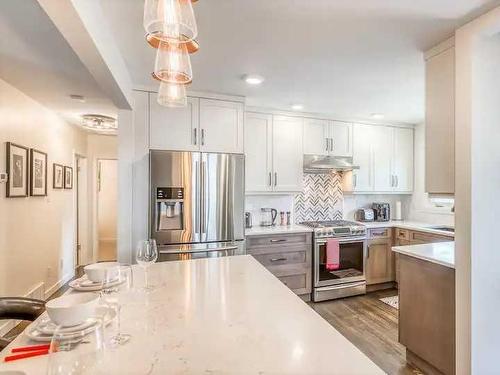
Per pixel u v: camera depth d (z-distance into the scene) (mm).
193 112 3055
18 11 1612
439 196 2078
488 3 1610
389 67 2449
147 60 2326
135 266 1867
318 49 2141
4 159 2662
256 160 3613
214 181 2951
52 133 3740
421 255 2166
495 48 1819
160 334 963
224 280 1577
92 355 694
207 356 833
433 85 2100
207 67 2461
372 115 3973
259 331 984
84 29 1378
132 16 1704
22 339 952
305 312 1146
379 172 4242
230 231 3010
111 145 5383
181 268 1839
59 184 4020
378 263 3918
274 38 1981
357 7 1644
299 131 3822
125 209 2859
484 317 1799
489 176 1821
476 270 1782
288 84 2852
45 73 2480
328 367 777
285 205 4102
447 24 1817
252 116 3602
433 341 2080
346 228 3682
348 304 3473
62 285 4156
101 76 1972
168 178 2807
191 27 1047
